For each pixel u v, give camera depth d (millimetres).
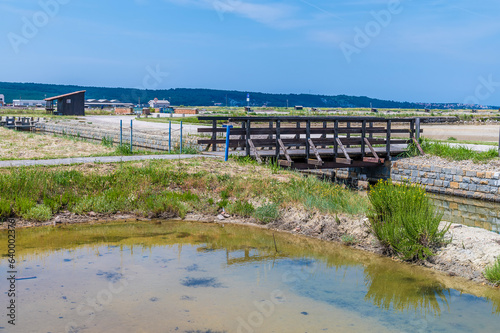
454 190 20469
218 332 6086
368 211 11656
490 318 6824
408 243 9633
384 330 6316
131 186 14375
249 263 9320
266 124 51938
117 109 85812
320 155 21406
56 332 5902
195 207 13758
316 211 12539
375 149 24000
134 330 6055
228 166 17281
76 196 13602
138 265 8953
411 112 105062
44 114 70625
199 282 8070
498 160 20984
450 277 8680
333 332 6211
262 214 12805
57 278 8055
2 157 19562
